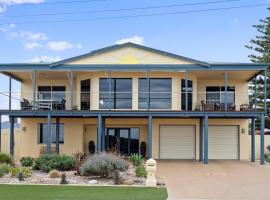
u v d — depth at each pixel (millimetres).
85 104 27703
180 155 28203
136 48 26734
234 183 16969
